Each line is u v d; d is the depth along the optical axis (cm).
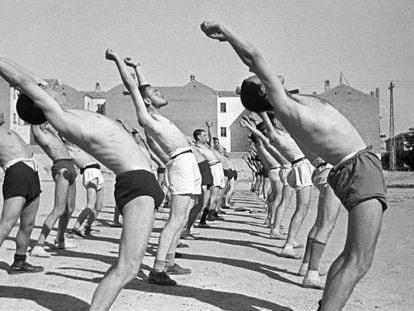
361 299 745
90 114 612
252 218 1970
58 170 1087
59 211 1080
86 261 1029
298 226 1104
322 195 830
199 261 1038
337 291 543
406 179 5684
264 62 565
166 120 893
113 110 7706
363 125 8288
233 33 563
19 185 833
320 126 567
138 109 886
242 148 8369
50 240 1308
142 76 905
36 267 922
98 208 1435
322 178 827
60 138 1109
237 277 889
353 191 549
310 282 814
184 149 891
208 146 1945
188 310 683
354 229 546
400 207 2352
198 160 1362
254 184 3847
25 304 711
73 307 698
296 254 1089
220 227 1667
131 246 579
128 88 856
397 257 1082
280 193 1544
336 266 557
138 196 584
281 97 573
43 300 731
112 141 598
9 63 609
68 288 802
